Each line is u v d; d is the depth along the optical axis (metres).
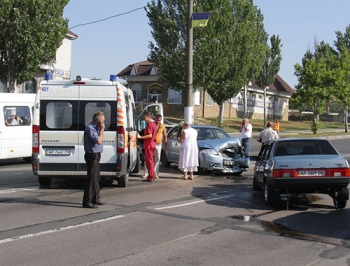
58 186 12.05
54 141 11.12
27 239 6.88
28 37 26.33
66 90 11.18
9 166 17.38
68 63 37.59
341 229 7.77
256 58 39.38
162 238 7.06
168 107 45.88
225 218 8.54
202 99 44.75
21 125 17.72
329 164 9.09
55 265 5.69
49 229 7.49
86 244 6.66
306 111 74.06
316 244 6.85
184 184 12.74
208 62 33.50
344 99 41.88
